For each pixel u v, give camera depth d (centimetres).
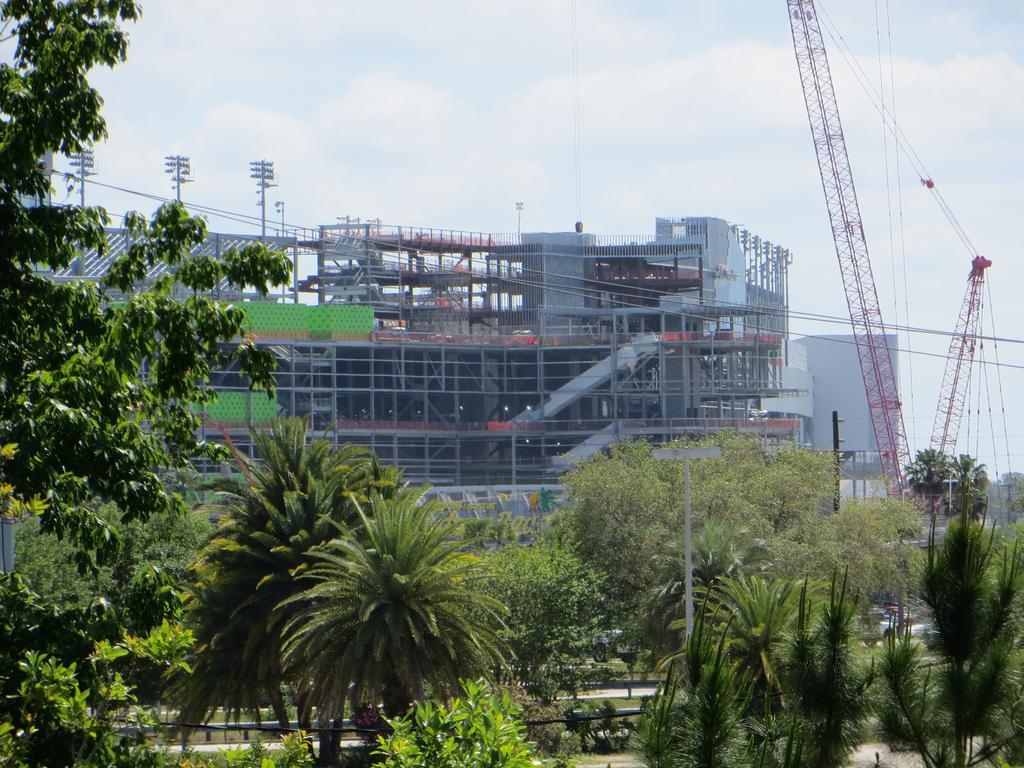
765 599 7412
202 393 4031
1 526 5259
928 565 2775
